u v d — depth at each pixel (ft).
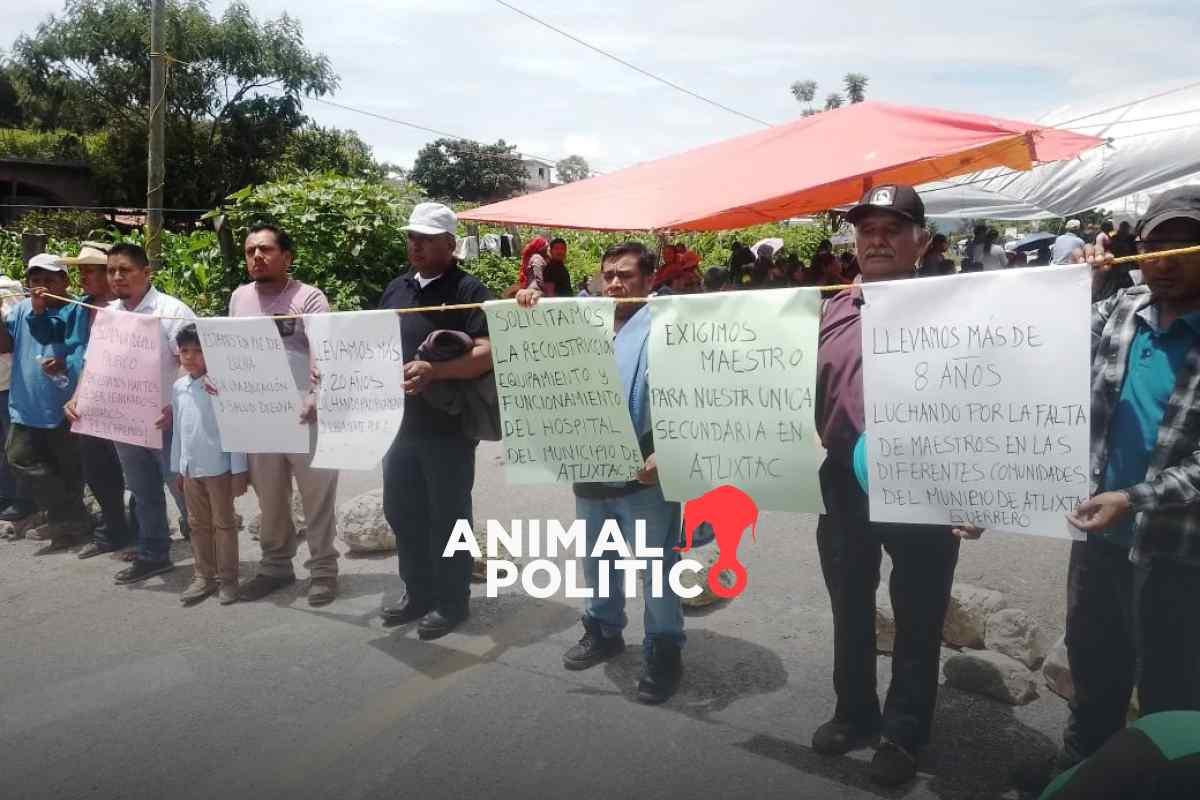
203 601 15.53
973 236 48.78
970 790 9.59
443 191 225.56
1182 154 23.59
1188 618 8.13
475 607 15.07
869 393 8.79
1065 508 8.08
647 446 11.73
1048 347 7.98
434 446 13.52
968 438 8.41
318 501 15.08
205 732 11.18
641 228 19.81
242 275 30.27
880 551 10.09
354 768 10.33
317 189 30.63
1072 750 9.25
